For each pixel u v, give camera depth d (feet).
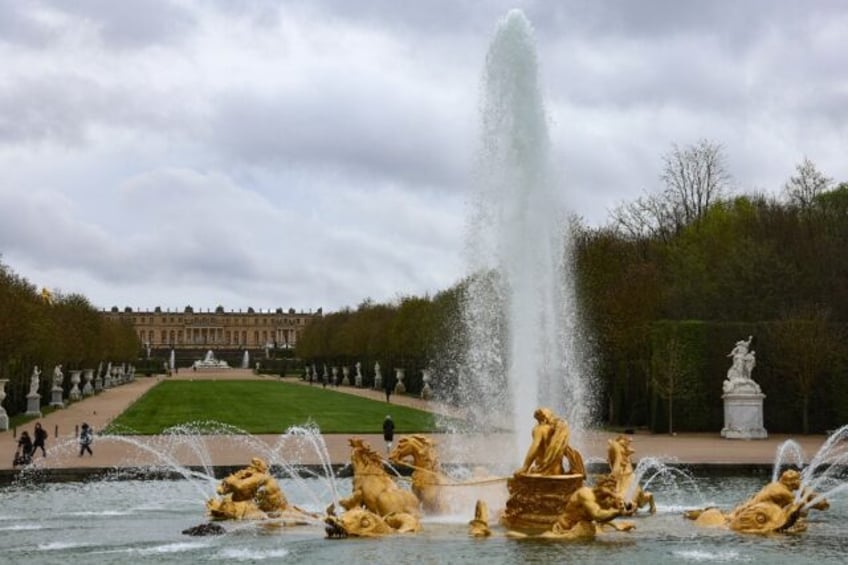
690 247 252.42
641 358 193.67
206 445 140.87
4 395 186.29
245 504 73.87
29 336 224.12
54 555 60.90
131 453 129.59
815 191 258.16
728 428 166.09
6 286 216.13
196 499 91.45
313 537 64.69
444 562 54.95
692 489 99.91
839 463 114.93
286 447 137.69
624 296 198.49
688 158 291.79
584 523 63.46
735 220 256.52
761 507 66.18
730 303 226.58
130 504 87.81
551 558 55.93
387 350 369.09
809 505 68.39
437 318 276.82
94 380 380.78
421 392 309.83
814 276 221.87
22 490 99.19
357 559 56.13
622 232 281.13
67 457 124.47
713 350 181.47
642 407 195.93
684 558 56.39
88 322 363.35
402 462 73.00
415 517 66.33
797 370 174.60
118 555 60.54
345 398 297.33
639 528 66.54
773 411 179.11
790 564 55.11
